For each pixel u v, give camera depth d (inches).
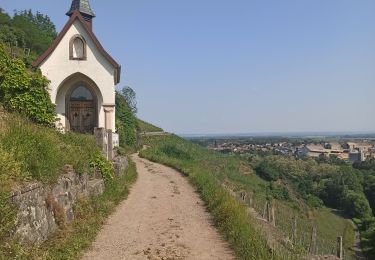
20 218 299.4
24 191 311.1
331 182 2802.7
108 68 946.7
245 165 2652.6
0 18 2588.6
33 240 316.2
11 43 2144.4
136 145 1717.5
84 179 486.9
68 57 933.2
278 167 2989.7
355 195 2472.9
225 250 367.6
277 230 479.5
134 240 393.4
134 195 633.0
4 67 561.6
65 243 342.3
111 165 650.2
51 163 386.9
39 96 581.6
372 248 1545.3
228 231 411.5
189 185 756.0
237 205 475.8
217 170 1870.1
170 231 428.8
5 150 335.0
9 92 560.4
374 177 2955.2
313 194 2746.1
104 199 531.8
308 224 1568.7
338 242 535.5
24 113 549.0
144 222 465.4
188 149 2182.6
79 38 938.7
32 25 2812.5
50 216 362.0
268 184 2351.1
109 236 404.5
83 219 428.5
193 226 452.1
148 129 2854.3
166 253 356.5
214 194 571.2
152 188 708.0
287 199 2164.1
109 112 949.2
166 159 1218.6
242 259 337.4
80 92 967.0
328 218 2202.3
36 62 922.7
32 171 350.9
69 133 612.1
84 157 526.3
